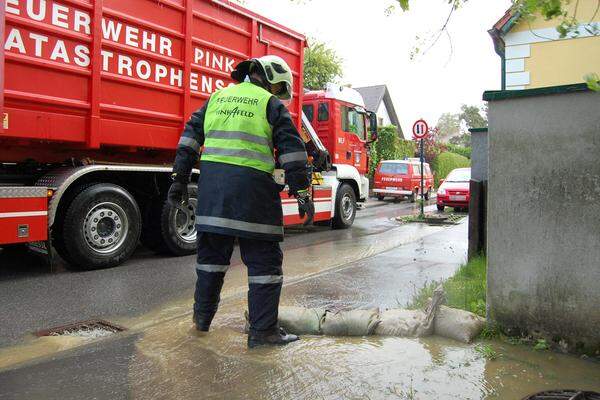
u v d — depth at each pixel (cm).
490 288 354
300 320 370
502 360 316
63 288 551
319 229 1130
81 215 629
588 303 321
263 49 859
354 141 1191
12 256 733
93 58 608
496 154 348
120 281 588
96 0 604
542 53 1044
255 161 342
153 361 318
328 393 273
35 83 561
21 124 554
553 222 331
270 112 347
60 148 649
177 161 368
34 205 581
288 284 533
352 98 1185
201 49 746
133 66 656
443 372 298
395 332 362
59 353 334
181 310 467
